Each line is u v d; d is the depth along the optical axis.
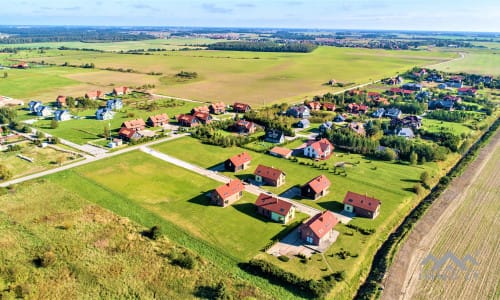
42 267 61.62
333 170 104.88
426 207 86.12
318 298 57.12
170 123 150.62
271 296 57.53
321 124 147.25
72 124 146.38
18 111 165.62
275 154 115.56
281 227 76.50
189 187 92.94
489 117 170.25
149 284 59.09
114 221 75.88
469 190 95.88
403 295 59.06
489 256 68.75
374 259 68.62
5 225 72.81
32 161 105.62
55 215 77.19
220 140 124.75
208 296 57.19
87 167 102.69
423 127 150.50
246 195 89.75
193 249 68.25
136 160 109.19
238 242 70.88
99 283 58.91
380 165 109.88
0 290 55.59
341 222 78.94
